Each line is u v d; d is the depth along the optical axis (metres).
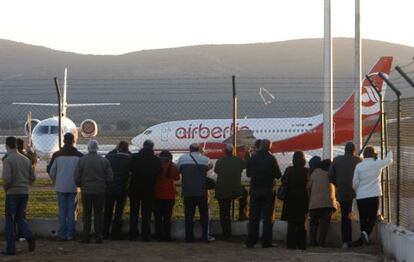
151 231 16.11
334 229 15.52
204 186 15.20
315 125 42.47
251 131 42.69
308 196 14.49
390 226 13.92
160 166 15.17
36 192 26.11
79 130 43.75
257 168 14.34
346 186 14.73
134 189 15.17
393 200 16.06
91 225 15.88
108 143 51.22
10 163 13.12
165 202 15.34
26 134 44.97
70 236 15.23
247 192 16.58
